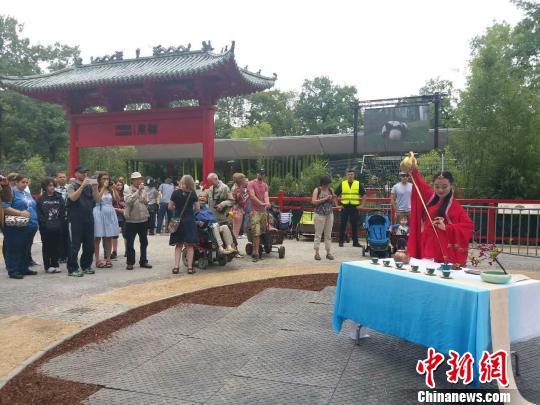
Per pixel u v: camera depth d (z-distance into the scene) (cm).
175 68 1575
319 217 977
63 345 476
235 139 2948
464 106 1512
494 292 339
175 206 831
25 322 551
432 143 2361
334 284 739
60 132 3544
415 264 452
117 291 708
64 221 891
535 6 1978
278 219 1344
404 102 1998
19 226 805
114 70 1733
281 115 5388
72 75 1788
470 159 1508
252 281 765
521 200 1231
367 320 438
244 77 1584
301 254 1067
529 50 1962
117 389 375
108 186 920
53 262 879
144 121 1638
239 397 360
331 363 427
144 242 915
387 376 399
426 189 502
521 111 1406
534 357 443
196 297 664
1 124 3359
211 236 882
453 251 464
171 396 362
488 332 336
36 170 2823
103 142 1695
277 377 396
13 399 358
